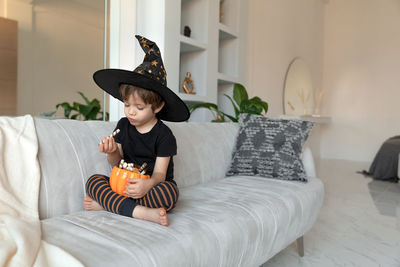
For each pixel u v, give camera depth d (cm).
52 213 98
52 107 205
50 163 101
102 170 115
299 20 480
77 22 215
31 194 92
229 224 95
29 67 192
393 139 408
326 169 443
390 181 361
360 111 540
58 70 206
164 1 227
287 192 134
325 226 205
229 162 176
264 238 108
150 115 101
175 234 81
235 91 255
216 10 290
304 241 178
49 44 200
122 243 72
